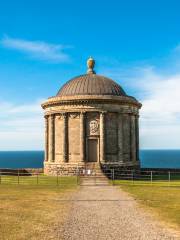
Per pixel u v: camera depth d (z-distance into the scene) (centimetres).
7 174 5619
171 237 1784
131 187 3781
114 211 2422
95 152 5300
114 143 5325
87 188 3681
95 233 1856
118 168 5231
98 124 5278
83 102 5253
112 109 5306
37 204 2655
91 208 2528
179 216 2255
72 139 5322
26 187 3712
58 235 1811
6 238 1734
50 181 4356
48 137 5741
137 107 5734
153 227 1977
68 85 5672
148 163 19975
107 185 3966
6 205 2595
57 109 5441
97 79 5641
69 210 2445
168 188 3697
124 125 5453
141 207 2564
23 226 1972
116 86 5716
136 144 5744
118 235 1817
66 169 5247
